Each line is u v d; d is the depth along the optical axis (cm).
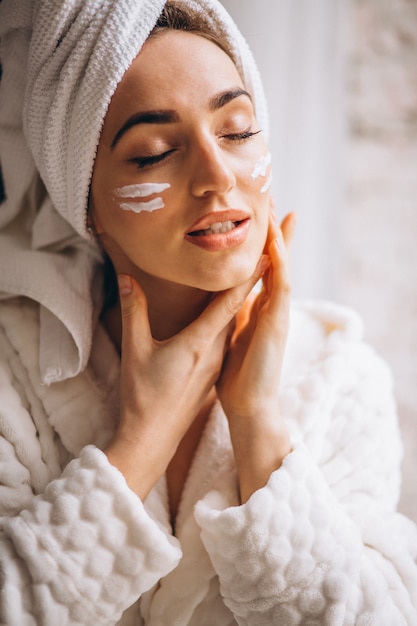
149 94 74
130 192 76
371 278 155
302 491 76
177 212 76
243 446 80
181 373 80
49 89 81
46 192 92
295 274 132
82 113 77
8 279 87
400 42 153
